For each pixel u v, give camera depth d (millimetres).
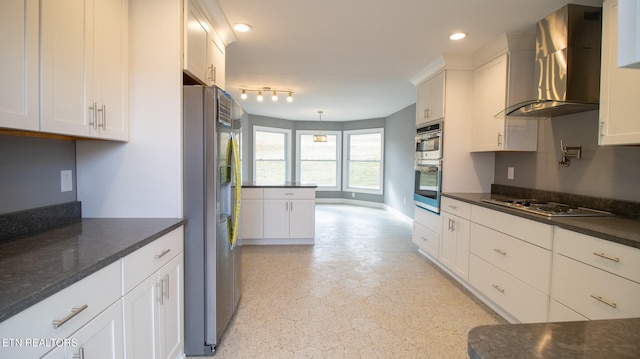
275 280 3139
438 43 3033
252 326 2270
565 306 1797
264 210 4438
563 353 552
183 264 1892
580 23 2232
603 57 1876
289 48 3188
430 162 3670
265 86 4773
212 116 1898
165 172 1892
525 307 2105
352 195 8477
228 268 2213
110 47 1661
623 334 614
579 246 1707
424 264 3639
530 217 2055
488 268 2529
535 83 2535
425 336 2156
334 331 2213
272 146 7996
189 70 1957
